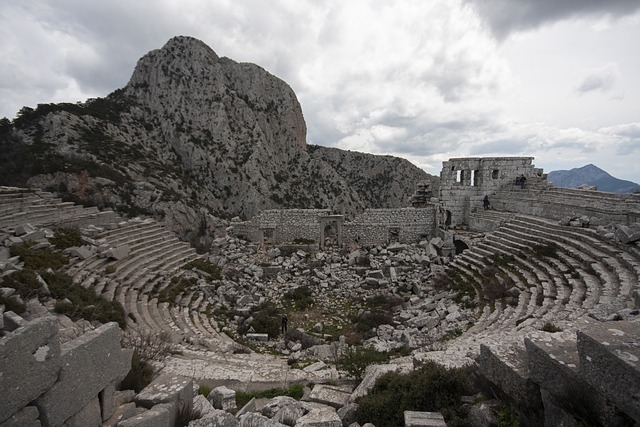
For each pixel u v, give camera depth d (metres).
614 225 18.97
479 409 6.18
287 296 23.09
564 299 14.24
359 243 32.47
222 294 21.77
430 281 23.83
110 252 19.25
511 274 19.42
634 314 9.19
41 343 4.61
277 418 7.20
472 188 32.06
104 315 13.04
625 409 3.90
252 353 14.59
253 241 33.38
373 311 20.11
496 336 11.49
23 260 14.80
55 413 4.75
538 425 5.43
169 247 24.92
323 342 16.48
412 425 6.16
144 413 5.67
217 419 6.08
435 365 7.71
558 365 4.88
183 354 12.68
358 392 8.26
